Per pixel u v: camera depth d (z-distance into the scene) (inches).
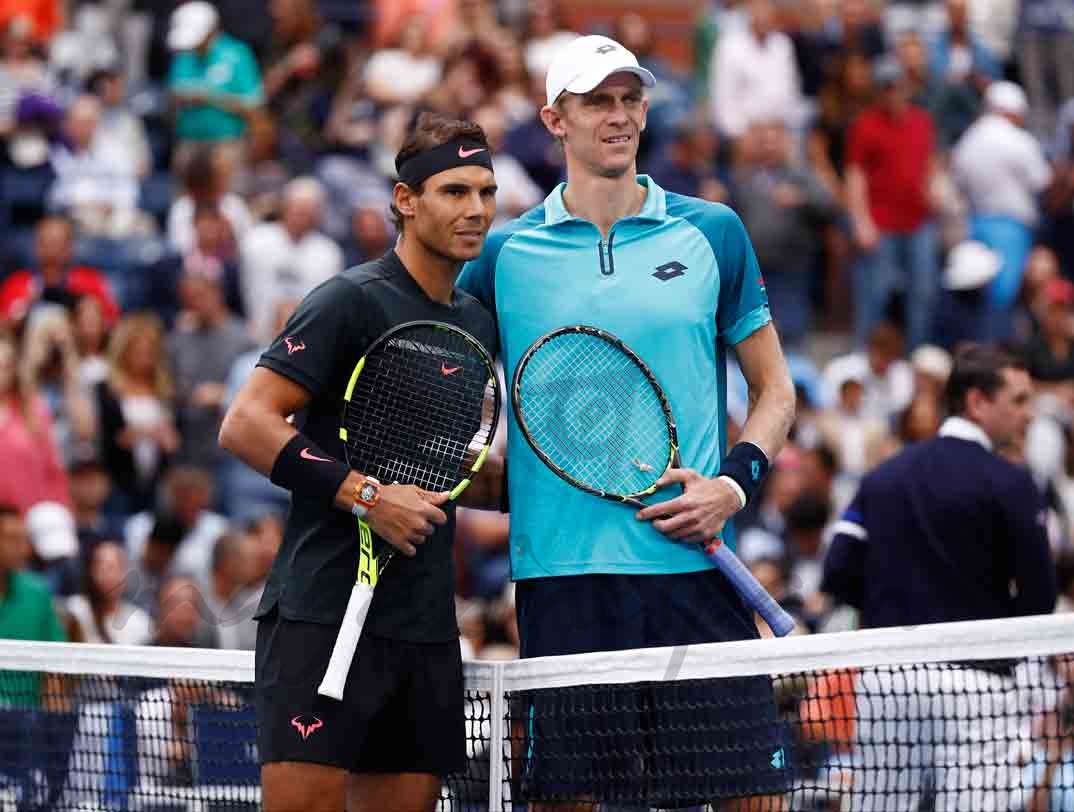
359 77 812.0
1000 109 770.2
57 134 751.7
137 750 315.9
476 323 270.4
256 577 474.6
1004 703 301.7
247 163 775.7
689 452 275.4
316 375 254.7
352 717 253.1
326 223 748.0
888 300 759.1
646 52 813.2
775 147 764.6
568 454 275.4
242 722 298.7
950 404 358.6
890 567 354.9
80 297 648.4
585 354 276.4
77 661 297.1
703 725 273.9
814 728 350.6
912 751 347.6
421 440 262.2
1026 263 762.2
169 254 700.0
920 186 754.2
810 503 524.4
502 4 919.7
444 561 262.4
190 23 773.9
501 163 738.8
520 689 273.4
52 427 590.9
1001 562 351.6
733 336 286.0
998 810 336.8
